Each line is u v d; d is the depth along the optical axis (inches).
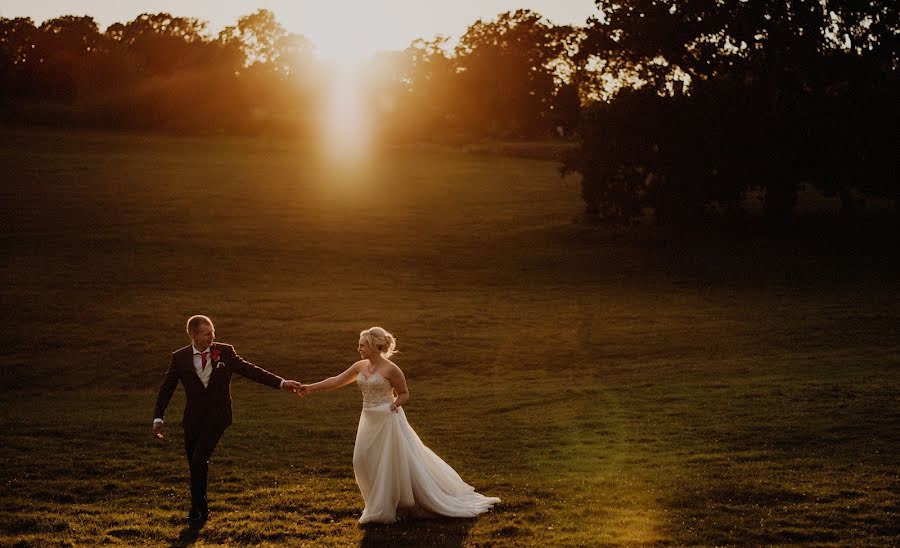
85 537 361.7
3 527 378.9
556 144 4517.7
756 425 585.0
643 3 2047.2
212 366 378.6
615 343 1125.1
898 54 1857.8
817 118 1828.2
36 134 3934.5
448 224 2267.5
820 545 331.9
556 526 366.0
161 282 1512.1
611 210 2142.0
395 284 1577.3
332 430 654.5
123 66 5093.5
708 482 432.1
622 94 2015.3
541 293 1512.1
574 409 725.3
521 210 2512.3
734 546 334.3
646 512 383.9
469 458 543.5
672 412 668.1
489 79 5733.3
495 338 1173.7
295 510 406.9
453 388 911.0
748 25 1932.8
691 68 2100.1
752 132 1856.5
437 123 5753.0
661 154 1968.5
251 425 685.9
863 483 418.0
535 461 525.3
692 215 1996.8
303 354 1079.6
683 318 1266.0
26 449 577.3
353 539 354.0
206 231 2031.3
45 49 6146.7
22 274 1507.1
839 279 1565.0
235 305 1354.6
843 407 621.9
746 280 1594.5
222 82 5167.3
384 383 376.2
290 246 1900.8
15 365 1013.8
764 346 1058.1
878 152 1792.6
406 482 375.2
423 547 339.6
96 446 589.0
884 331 1102.4
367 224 2226.9
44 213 2151.8
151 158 3348.9
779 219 2060.8
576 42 2196.1
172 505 423.5
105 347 1102.4
